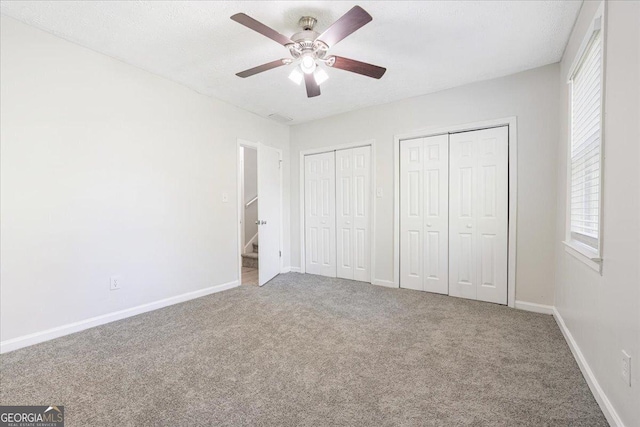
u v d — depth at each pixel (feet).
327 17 6.82
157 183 9.74
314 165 14.76
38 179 7.20
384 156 12.42
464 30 7.30
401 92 11.16
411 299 10.64
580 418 4.58
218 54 8.45
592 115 6.05
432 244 11.43
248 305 10.06
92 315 8.19
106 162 8.48
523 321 8.52
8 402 4.96
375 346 7.01
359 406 4.87
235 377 5.72
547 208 9.14
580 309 6.18
